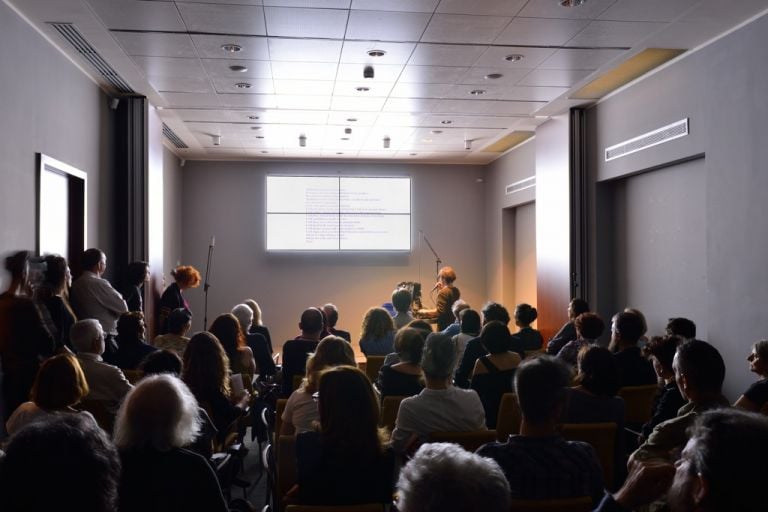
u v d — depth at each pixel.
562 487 1.95
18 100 4.97
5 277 4.68
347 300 12.35
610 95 7.74
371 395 2.29
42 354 4.19
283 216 12.13
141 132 7.66
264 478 4.59
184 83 7.09
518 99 7.89
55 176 5.95
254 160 12.20
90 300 5.60
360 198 12.30
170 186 11.27
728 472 0.87
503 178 11.77
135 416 1.90
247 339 5.67
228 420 3.65
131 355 4.64
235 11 5.04
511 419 3.37
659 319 7.27
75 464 0.99
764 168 5.27
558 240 8.63
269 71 6.67
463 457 1.15
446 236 12.60
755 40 5.34
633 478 1.32
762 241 5.29
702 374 2.62
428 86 7.29
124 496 1.84
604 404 2.98
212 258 12.10
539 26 5.41
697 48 6.09
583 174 8.33
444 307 8.08
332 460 2.22
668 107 6.58
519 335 5.62
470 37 5.66
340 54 6.11
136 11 5.03
